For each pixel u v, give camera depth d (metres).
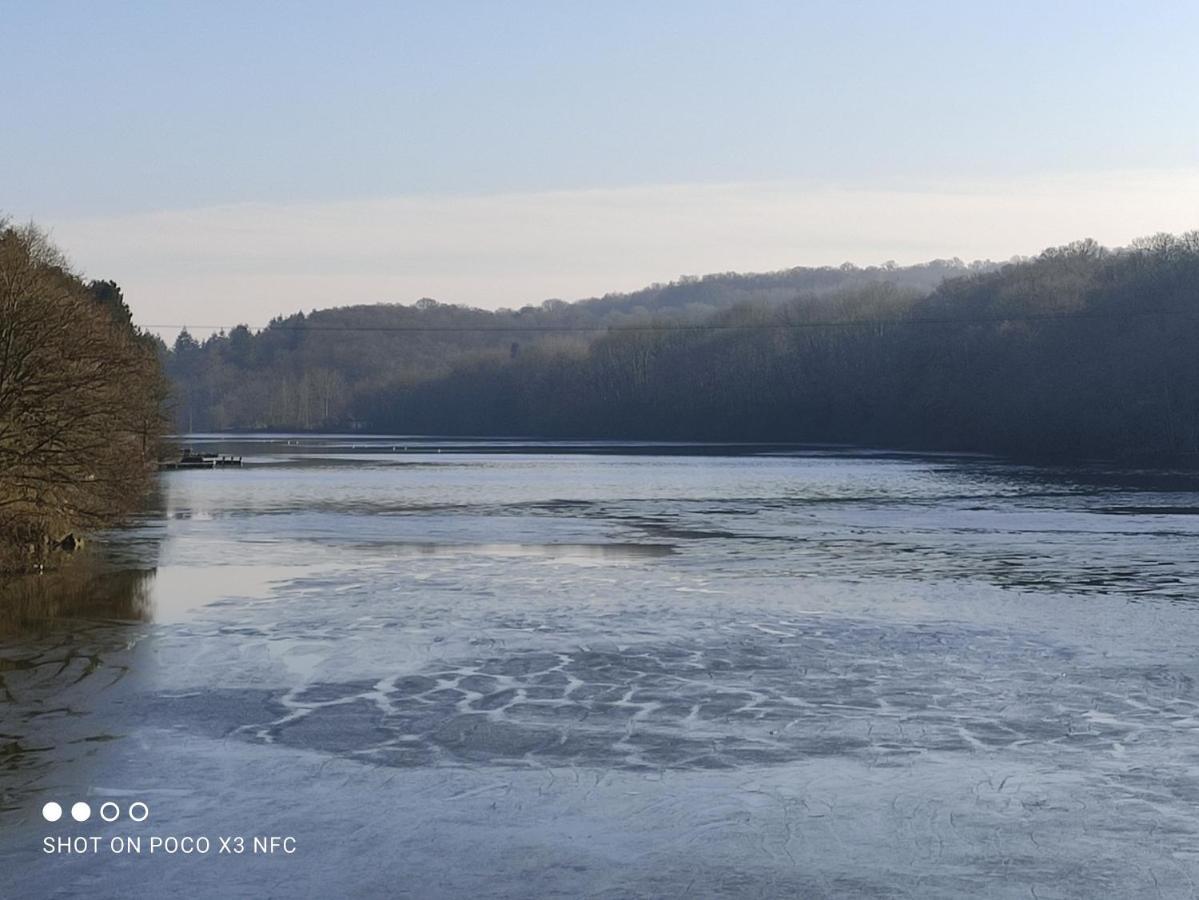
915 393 156.62
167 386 99.00
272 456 142.50
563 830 15.45
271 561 39.94
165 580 35.31
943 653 25.48
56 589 33.47
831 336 185.12
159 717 20.28
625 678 23.16
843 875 14.15
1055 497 70.56
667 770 17.72
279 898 13.59
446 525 53.31
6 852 14.73
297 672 23.52
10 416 35.91
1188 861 14.52
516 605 31.16
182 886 13.84
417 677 23.16
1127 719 20.41
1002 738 19.31
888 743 19.05
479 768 17.77
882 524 53.97
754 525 53.69
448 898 13.59
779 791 16.83
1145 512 59.91
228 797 16.55
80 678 22.91
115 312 96.62
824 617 29.62
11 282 36.38
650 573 37.31
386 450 165.50
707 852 14.79
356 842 15.06
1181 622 28.98
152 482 57.16
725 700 21.56
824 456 135.00
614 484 84.69
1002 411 134.75
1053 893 13.70
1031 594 33.25
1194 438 115.38
